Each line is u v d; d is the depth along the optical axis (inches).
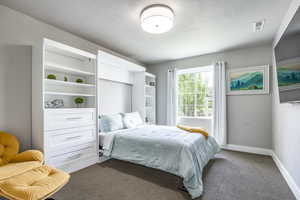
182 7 78.6
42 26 94.2
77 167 96.1
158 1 73.9
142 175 90.7
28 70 88.2
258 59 133.0
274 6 78.5
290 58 67.2
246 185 79.6
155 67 191.2
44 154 80.7
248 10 81.9
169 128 125.2
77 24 97.6
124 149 98.9
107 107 143.6
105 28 102.3
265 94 130.2
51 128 84.3
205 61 157.6
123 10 82.0
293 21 62.7
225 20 91.9
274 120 120.3
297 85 62.3
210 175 90.8
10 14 82.0
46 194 47.6
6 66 80.9
